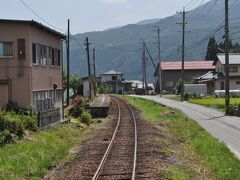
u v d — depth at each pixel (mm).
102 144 23125
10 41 27641
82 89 73688
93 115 42281
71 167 16562
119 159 18047
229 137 25172
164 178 14133
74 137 26516
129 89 146375
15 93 27875
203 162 17375
